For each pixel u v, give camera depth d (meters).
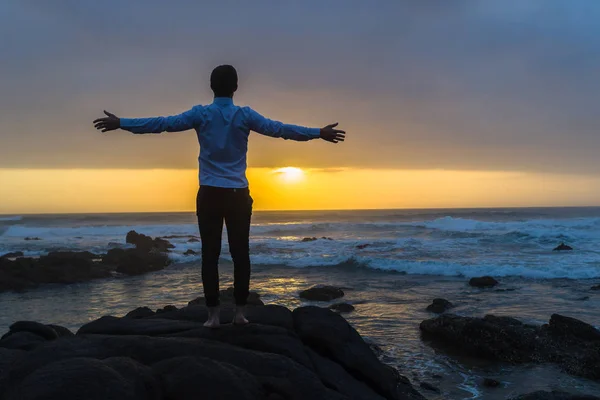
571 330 9.34
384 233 40.69
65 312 13.48
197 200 4.18
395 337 10.21
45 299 15.64
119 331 4.63
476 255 24.53
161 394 3.31
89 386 2.91
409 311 12.75
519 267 18.80
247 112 4.07
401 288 16.41
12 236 42.19
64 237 40.50
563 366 8.23
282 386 3.62
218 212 4.12
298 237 39.84
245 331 4.43
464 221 42.72
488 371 8.12
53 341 3.92
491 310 12.66
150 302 14.84
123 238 39.06
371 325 11.28
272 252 27.91
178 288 17.52
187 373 3.43
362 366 4.71
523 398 6.33
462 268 19.39
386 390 4.68
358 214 91.38
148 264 22.94
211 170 4.06
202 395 3.31
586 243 27.70
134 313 9.48
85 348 3.82
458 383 7.58
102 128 3.85
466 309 12.85
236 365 3.78
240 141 4.09
